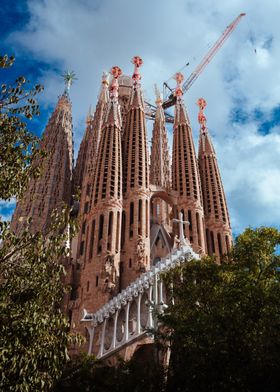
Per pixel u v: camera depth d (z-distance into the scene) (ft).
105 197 236.43
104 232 220.43
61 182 354.54
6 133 67.51
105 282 196.65
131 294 146.30
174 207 271.90
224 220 275.80
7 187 63.72
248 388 65.92
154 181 356.59
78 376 85.81
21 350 52.19
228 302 72.54
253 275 79.41
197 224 259.60
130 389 80.69
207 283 81.82
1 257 60.85
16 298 59.62
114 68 337.72
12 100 67.26
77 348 168.04
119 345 134.21
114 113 290.15
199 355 70.08
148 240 234.38
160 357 105.70
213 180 297.53
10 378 51.72
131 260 221.25
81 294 203.51
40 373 55.26
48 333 57.52
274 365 64.28
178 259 134.92
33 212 313.94
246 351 67.36
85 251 223.10
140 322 139.44
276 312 68.18
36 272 61.82
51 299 62.34
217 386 68.39
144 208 246.06
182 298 83.41
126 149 282.36
